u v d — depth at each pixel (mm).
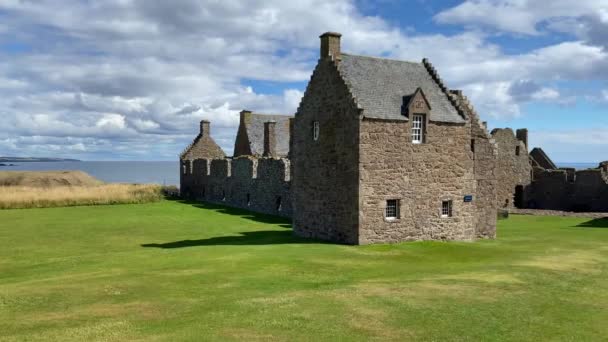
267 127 60000
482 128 30781
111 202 56594
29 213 46469
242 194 52125
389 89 28156
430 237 28109
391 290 15789
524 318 13273
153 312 13305
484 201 30703
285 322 12508
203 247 25844
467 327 12453
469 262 21828
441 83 30391
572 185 57375
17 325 12242
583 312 13906
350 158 26328
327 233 28406
